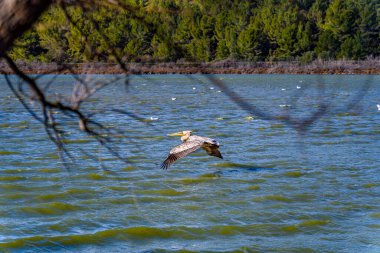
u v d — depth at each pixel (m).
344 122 36.25
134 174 21.20
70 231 15.11
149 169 22.08
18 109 45.81
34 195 18.25
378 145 28.17
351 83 71.81
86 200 17.81
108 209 16.94
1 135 30.98
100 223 15.70
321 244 14.30
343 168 22.50
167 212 16.69
